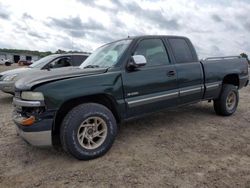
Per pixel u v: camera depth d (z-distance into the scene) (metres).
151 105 4.14
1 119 5.62
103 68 3.80
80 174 3.08
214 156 3.54
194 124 5.06
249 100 7.90
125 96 3.81
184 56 4.79
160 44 4.48
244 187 2.74
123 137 4.34
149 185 2.80
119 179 2.94
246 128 4.82
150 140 4.18
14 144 4.09
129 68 3.89
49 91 3.15
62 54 8.76
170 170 3.13
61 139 3.33
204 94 5.05
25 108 3.29
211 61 5.22
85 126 3.43
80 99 3.53
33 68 8.27
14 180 2.98
